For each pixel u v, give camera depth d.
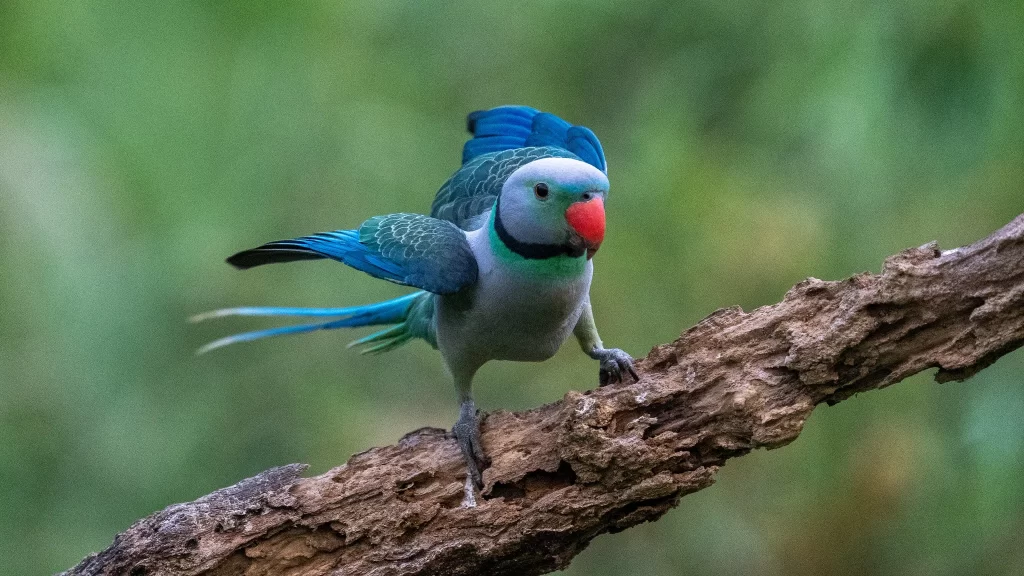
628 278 9.77
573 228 6.25
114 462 10.05
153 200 10.43
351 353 11.09
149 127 10.59
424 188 11.27
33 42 10.81
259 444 10.51
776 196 9.95
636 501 5.89
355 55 11.46
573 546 6.07
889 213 9.40
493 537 6.00
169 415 10.30
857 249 9.44
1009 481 8.58
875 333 5.80
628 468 5.82
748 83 10.52
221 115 10.77
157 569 5.96
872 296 5.75
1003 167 8.91
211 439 10.41
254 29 11.00
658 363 6.15
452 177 7.73
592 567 10.19
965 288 5.68
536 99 11.77
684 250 9.72
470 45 11.98
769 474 10.16
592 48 11.64
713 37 10.81
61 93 10.70
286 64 10.98
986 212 9.05
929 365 5.82
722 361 5.98
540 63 11.84
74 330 10.10
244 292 10.73
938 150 9.02
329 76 11.21
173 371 10.46
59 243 9.98
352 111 11.18
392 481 6.13
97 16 10.91
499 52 11.96
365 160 11.09
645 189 9.85
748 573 10.04
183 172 10.51
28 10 10.87
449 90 12.09
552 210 6.26
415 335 8.05
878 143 9.04
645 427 5.90
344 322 8.25
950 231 9.18
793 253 9.53
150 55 10.88
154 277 10.35
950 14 8.91
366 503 6.09
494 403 10.79
